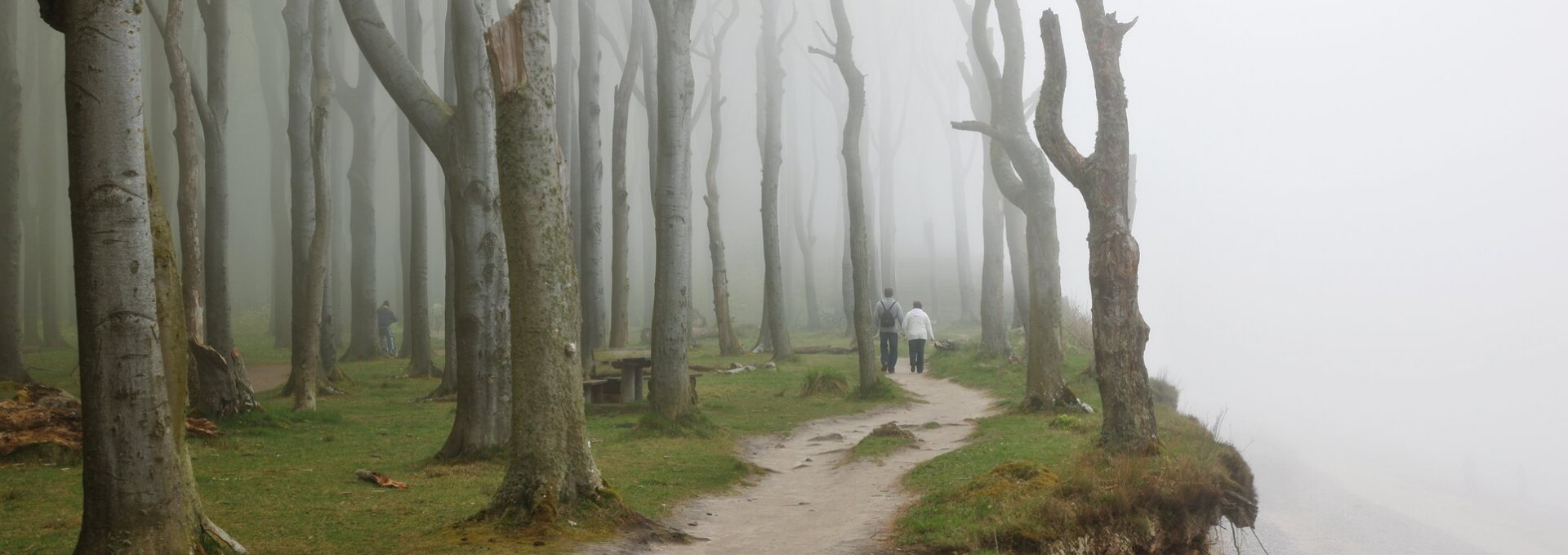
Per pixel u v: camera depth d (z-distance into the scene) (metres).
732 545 9.06
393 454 13.88
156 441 6.91
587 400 19.69
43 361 31.91
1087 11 12.75
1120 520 9.49
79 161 6.75
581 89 25.73
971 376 25.25
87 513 6.82
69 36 6.75
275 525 9.27
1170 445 12.57
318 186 18.55
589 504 9.23
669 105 17.03
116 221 6.78
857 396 21.16
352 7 13.43
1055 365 17.55
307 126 24.66
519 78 9.33
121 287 6.80
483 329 13.20
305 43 25.00
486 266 13.26
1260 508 15.28
